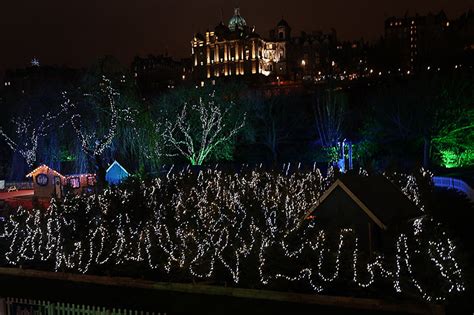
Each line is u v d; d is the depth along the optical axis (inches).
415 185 1221.1
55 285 698.8
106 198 1014.4
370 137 2285.9
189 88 2664.9
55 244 809.5
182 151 2277.3
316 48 6737.2
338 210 690.2
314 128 2699.3
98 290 669.3
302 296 586.6
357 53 6397.6
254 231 787.4
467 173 1786.4
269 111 2635.3
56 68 2598.4
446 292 564.1
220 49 6801.2
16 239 839.7
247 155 2546.8
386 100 2320.4
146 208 1004.6
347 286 612.1
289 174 1648.6
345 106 2704.2
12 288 696.4
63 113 1724.9
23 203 1373.0
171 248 746.2
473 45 4881.9
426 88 2193.7
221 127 2331.4
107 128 1595.7
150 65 7180.1
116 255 758.5
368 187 708.0
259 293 608.1
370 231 660.1
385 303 553.9
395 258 616.1
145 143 1689.2
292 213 940.6
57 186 1487.5
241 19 7150.6
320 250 658.2
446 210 1055.6
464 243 808.9
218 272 681.6
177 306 599.5
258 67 6604.3
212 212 951.6
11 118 2158.0
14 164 2119.8
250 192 1136.2
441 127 2123.5
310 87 3794.3
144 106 1754.4
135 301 623.5
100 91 1594.5
